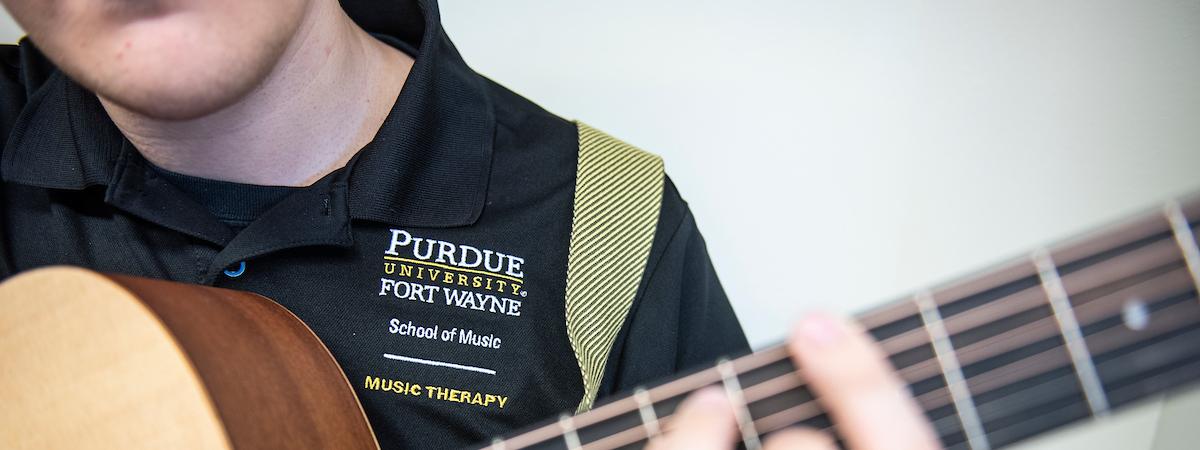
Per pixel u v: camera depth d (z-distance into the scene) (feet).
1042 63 3.84
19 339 2.03
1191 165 3.72
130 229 2.42
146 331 1.96
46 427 2.02
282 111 2.34
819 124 3.99
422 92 2.49
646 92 4.00
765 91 3.98
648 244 2.78
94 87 2.15
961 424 1.78
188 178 2.43
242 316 2.17
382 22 2.98
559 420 1.94
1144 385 1.72
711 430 1.75
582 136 2.88
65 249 2.47
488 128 2.69
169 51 2.06
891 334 1.79
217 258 2.35
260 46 2.12
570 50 4.00
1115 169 3.83
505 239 2.60
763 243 4.07
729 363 1.87
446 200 2.54
